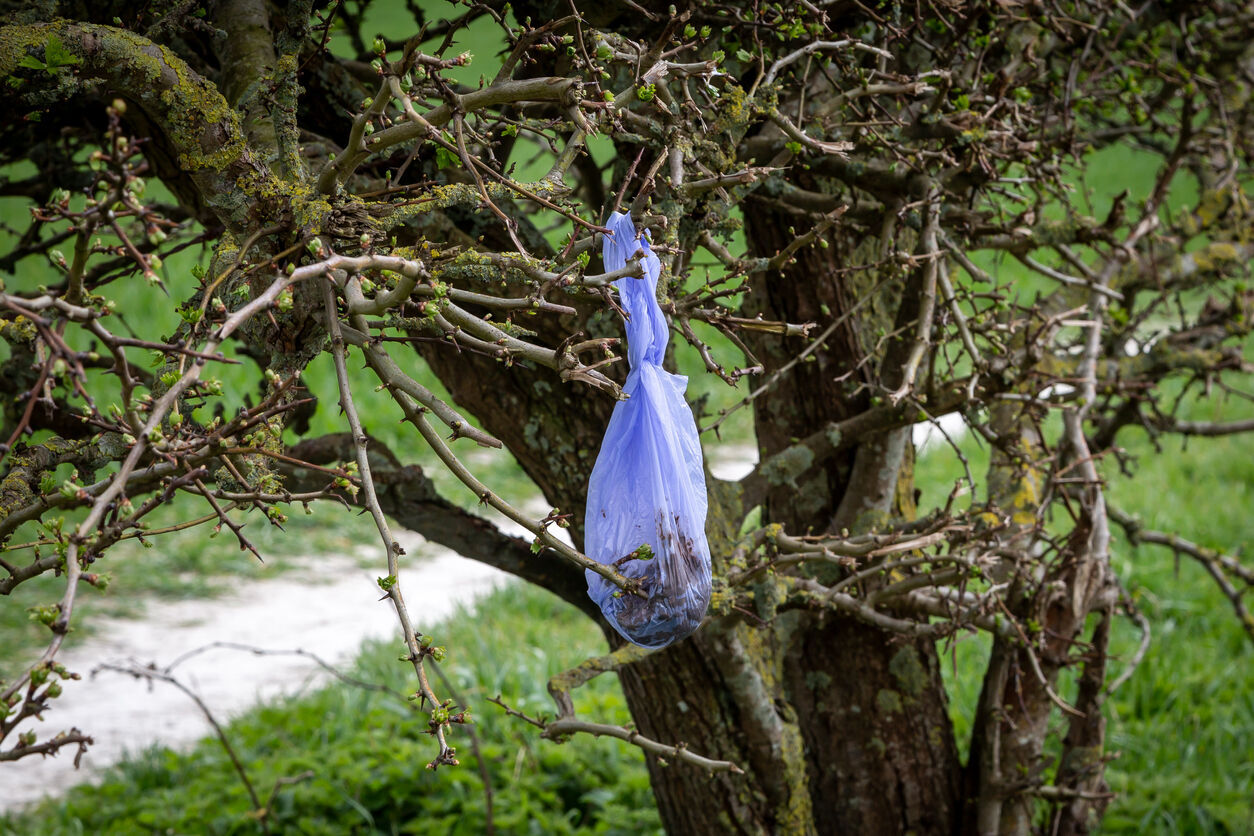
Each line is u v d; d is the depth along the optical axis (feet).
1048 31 10.11
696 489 5.92
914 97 8.67
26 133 9.45
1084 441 10.21
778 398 10.91
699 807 9.93
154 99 5.57
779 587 8.48
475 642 21.80
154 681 21.40
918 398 8.82
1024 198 9.48
